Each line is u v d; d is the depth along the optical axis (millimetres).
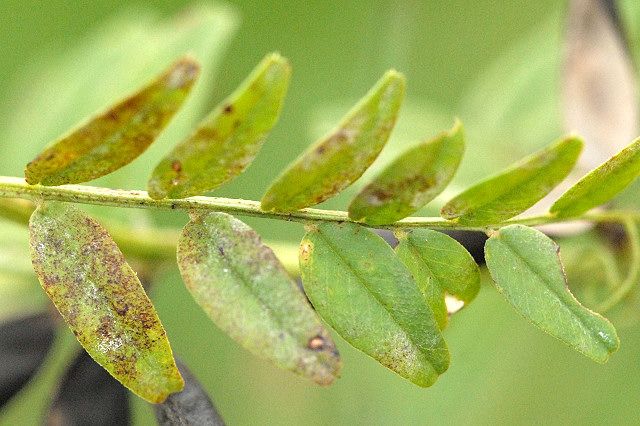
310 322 153
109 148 152
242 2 323
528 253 160
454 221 160
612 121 204
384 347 156
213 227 156
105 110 148
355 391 254
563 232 195
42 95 227
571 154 154
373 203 156
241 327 153
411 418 250
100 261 156
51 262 156
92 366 182
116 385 182
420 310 156
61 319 190
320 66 318
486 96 239
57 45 321
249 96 147
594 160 202
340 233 157
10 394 188
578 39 205
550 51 238
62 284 156
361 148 151
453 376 249
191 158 151
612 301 188
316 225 158
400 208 157
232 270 154
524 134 231
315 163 151
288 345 153
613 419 255
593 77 204
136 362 156
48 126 223
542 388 253
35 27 324
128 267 156
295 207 156
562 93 206
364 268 157
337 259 157
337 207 240
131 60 226
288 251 196
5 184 156
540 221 164
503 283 160
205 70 218
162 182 154
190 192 155
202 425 162
